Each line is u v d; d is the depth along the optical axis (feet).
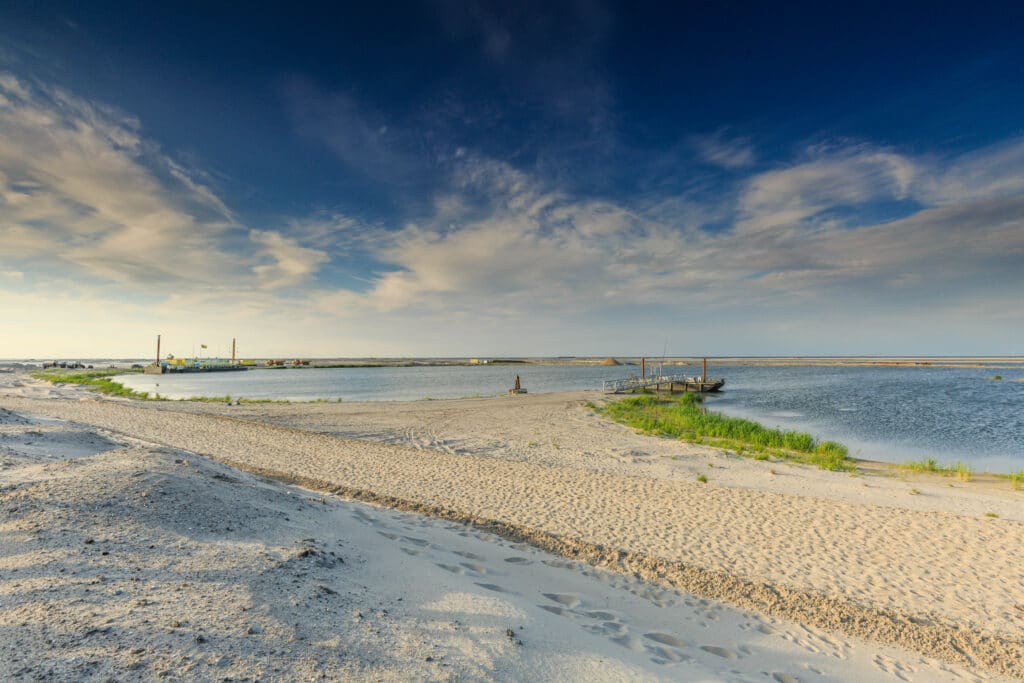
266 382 232.94
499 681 11.13
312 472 38.60
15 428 33.37
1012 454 64.95
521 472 41.91
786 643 17.06
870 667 15.93
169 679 8.87
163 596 12.11
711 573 22.20
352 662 10.61
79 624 10.34
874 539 27.50
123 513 16.97
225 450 46.29
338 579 15.26
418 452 50.49
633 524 28.58
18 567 12.62
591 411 99.66
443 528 25.93
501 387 198.70
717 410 114.83
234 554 15.34
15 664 8.77
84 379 175.94
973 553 25.77
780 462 52.29
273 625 11.45
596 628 16.30
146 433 53.78
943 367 461.37
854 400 138.82
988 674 15.96
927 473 49.67
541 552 24.09
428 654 11.65
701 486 39.04
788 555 24.84
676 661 14.67
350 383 229.86
